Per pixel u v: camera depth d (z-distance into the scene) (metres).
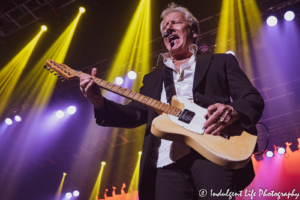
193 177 1.63
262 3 7.58
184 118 1.68
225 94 1.87
